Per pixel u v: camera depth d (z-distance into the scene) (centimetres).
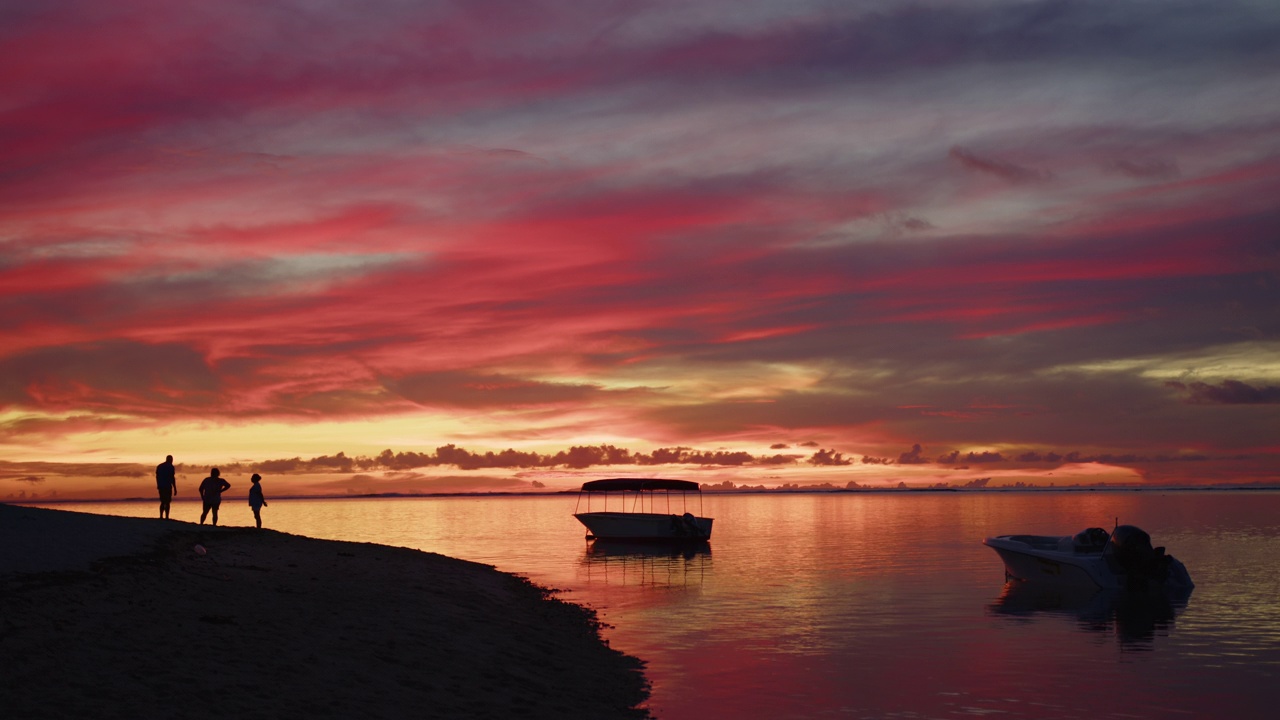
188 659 1218
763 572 3497
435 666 1435
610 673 1625
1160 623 2252
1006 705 1460
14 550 1741
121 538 2119
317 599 1878
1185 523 7138
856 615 2375
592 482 5531
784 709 1421
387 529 7569
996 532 6244
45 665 1095
